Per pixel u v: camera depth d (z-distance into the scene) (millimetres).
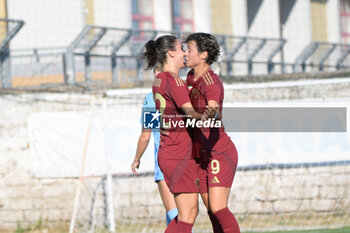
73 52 35750
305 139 31141
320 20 78188
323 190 31516
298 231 27828
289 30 75812
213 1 71000
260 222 30875
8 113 32406
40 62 36250
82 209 31734
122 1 60750
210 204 16266
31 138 32219
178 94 15883
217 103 15711
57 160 32031
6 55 34719
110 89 33812
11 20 34469
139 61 38844
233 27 71500
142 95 31969
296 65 49094
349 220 30469
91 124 31938
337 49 51562
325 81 31359
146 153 31266
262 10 74125
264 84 32125
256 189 31344
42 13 51781
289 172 31500
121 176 31672
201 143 16281
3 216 32031
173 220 16812
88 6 56875
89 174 31828
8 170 32188
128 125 31453
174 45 16766
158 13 66438
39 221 31891
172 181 16234
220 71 36062
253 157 31203
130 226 31344
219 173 16203
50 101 32406
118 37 37750
